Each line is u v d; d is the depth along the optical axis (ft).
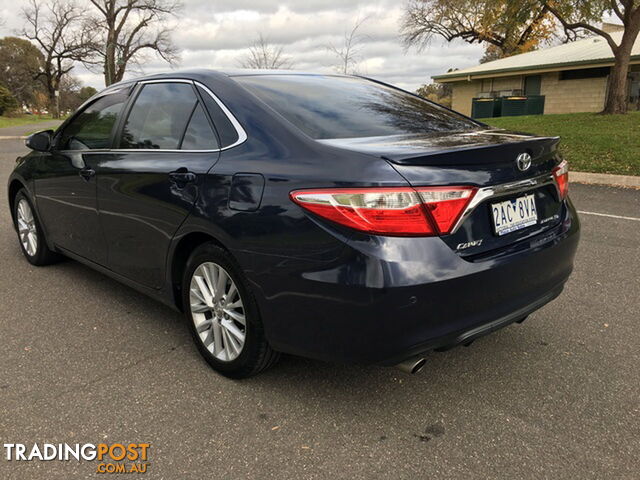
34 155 14.56
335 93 10.48
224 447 7.57
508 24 55.21
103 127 12.07
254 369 8.92
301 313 7.75
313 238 7.41
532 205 8.73
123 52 153.99
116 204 10.97
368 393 8.91
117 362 9.97
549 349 10.40
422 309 7.14
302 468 7.15
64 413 8.37
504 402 8.63
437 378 9.38
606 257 16.19
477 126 10.59
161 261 10.12
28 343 10.75
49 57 205.16
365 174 7.12
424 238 7.16
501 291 7.88
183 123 10.02
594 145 38.29
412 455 7.38
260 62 64.59
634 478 6.92
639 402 8.59
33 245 15.44
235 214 8.31
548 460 7.25
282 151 8.23
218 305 9.16
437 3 111.45
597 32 52.34
